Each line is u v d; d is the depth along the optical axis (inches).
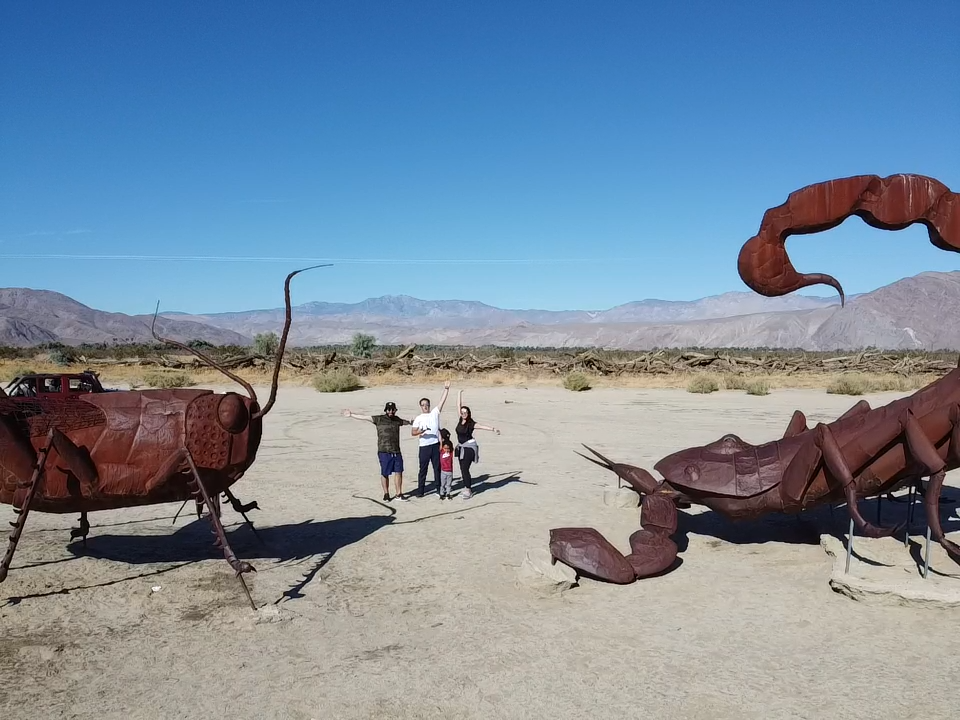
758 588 270.8
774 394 1248.2
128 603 254.7
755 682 192.5
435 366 1577.3
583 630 230.1
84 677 196.7
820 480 285.7
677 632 228.2
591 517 382.6
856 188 259.6
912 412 269.3
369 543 334.0
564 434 721.6
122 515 396.8
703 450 320.5
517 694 186.1
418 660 207.2
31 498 242.4
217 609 250.1
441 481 433.7
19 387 681.6
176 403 264.1
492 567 295.9
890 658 206.7
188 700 183.5
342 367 1525.6
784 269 268.5
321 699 183.6
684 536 350.3
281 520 380.5
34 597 259.4
